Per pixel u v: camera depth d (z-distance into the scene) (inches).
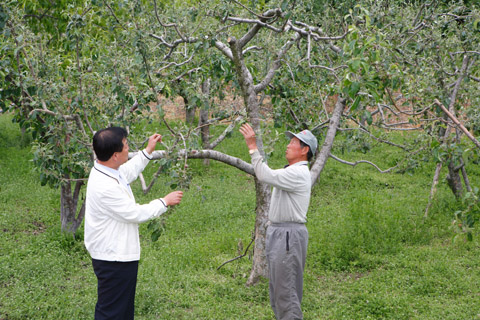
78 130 213.0
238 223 309.6
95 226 135.5
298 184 155.0
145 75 185.6
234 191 385.1
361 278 225.9
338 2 251.6
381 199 354.9
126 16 222.5
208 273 234.4
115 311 139.4
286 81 235.0
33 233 288.5
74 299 198.4
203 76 233.1
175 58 236.1
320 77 249.8
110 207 133.1
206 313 190.2
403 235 280.1
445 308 193.5
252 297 205.8
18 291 201.6
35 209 330.3
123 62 183.0
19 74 209.0
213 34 193.2
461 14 269.6
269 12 193.2
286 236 158.1
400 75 172.1
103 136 134.8
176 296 204.7
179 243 271.6
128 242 137.5
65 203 274.1
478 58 251.0
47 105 213.8
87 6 199.6
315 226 300.4
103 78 193.5
